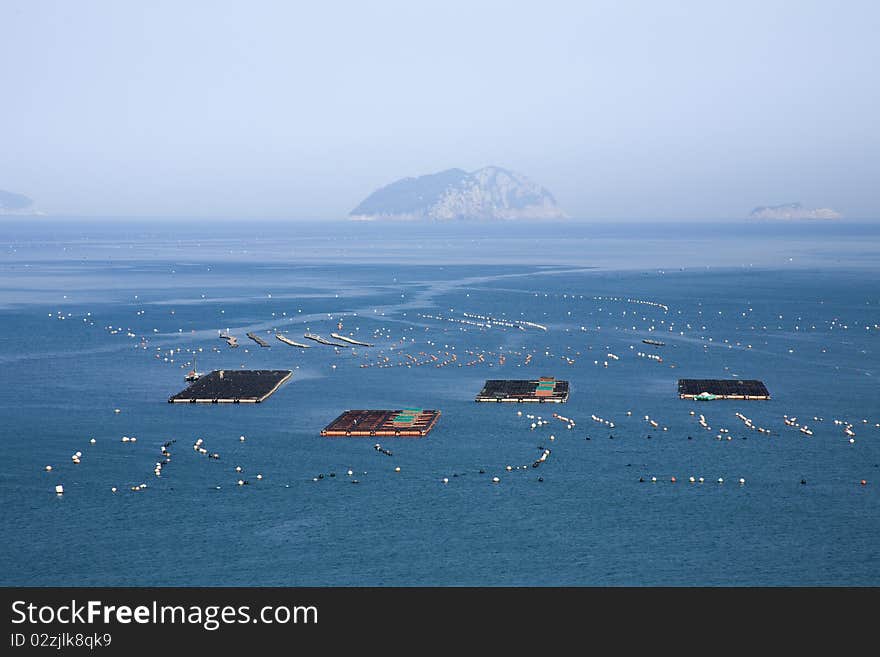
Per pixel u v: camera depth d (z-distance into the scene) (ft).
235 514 477.36
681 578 409.90
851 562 425.28
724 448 585.22
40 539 447.83
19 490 510.99
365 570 416.26
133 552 433.48
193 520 469.57
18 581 405.59
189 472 539.70
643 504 491.72
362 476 532.73
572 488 514.27
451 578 409.28
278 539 447.01
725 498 499.92
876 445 590.96
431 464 553.64
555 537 450.30
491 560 426.51
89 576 410.31
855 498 499.92
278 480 526.16
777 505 490.49
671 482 524.11
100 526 462.19
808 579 409.69
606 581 407.03
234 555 430.20
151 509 483.51
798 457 567.18
